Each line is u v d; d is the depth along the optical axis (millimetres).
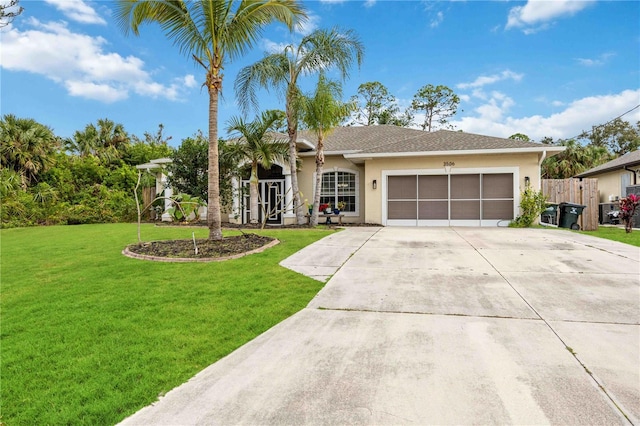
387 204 15648
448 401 2662
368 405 2633
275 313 4684
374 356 3432
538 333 3900
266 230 12836
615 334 3848
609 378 2955
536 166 14188
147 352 3600
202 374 3172
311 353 3531
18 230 15727
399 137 19594
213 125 9367
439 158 15062
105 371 3238
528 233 11812
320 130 14008
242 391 2875
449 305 4852
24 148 25953
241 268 6973
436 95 36844
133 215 20031
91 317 4566
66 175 25562
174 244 9359
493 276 6219
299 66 13617
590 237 10688
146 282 6133
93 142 35844
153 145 37156
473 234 11633
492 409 2557
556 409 2547
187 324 4324
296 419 2492
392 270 6758
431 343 3695
